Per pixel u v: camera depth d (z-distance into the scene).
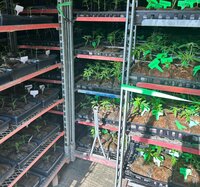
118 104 2.80
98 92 2.49
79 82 2.59
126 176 2.12
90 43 2.72
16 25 1.69
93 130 2.72
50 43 2.48
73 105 2.54
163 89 1.72
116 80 2.61
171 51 2.12
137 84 1.77
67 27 2.19
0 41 2.57
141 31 2.69
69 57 2.32
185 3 1.57
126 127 2.02
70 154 2.79
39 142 2.40
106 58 2.32
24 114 2.07
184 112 2.10
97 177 2.76
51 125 2.73
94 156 2.66
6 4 2.22
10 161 2.09
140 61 2.04
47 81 2.68
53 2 2.62
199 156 2.25
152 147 2.35
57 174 2.68
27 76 1.99
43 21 2.20
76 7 2.65
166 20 1.49
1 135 1.83
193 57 2.02
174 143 1.89
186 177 2.04
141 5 2.45
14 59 2.20
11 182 1.95
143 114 2.13
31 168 2.47
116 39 2.73
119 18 2.05
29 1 2.65
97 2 2.42
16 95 2.45
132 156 2.36
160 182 1.99
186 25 1.46
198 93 1.65
